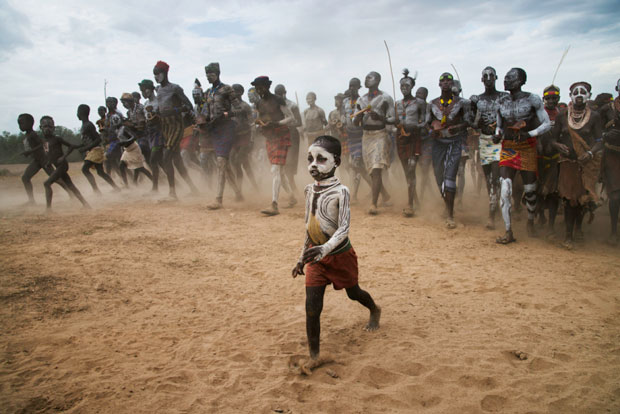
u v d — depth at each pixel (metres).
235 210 9.54
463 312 4.48
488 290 5.07
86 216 8.79
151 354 3.68
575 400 3.01
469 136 11.91
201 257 6.29
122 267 5.68
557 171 6.80
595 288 5.03
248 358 3.64
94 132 11.23
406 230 7.79
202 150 11.96
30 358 3.57
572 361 3.51
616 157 6.66
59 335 3.95
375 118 8.70
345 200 3.53
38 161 10.30
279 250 6.66
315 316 3.47
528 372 3.37
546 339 3.87
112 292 4.96
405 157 8.80
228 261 6.16
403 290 5.11
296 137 10.31
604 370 3.36
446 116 7.72
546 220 8.26
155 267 5.78
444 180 7.88
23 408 2.92
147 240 6.97
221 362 3.55
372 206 9.10
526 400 3.03
